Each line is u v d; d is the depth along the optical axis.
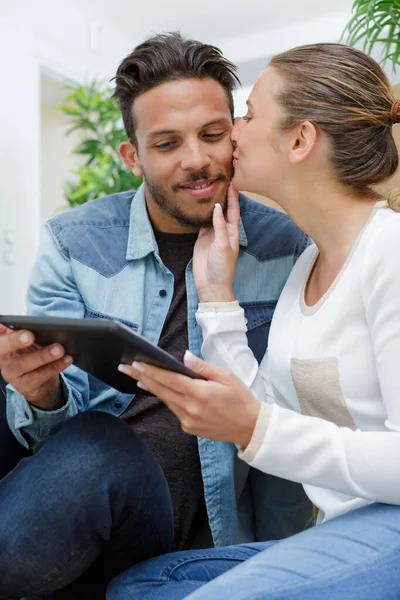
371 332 1.05
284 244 1.57
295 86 1.20
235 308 1.37
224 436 1.02
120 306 1.50
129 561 1.23
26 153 4.84
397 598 0.90
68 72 5.26
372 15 1.95
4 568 1.13
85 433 1.15
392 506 1.00
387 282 1.02
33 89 4.91
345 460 0.97
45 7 5.00
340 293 1.12
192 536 1.50
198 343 1.48
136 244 1.53
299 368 1.16
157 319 1.50
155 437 1.44
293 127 1.20
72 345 1.00
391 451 0.95
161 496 1.20
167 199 1.44
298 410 1.26
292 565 0.90
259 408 1.02
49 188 6.71
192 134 1.38
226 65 1.43
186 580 1.11
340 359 1.11
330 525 0.99
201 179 1.41
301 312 1.22
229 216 1.47
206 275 1.42
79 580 1.27
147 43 1.44
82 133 6.64
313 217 1.22
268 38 5.75
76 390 1.41
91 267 1.52
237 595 0.86
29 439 1.35
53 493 1.10
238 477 1.49
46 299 1.51
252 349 1.50
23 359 1.06
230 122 1.43
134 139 1.50
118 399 1.47
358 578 0.89
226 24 5.68
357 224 1.17
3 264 4.63
